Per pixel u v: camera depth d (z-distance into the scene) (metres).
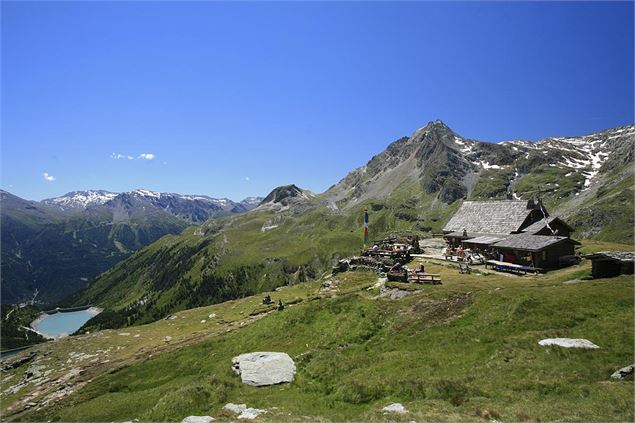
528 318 38.78
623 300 38.72
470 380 28.75
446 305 47.38
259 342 54.94
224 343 60.84
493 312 42.03
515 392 25.81
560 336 33.41
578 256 70.62
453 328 41.66
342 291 66.25
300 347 48.94
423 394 28.05
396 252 86.88
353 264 84.44
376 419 24.55
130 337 95.75
